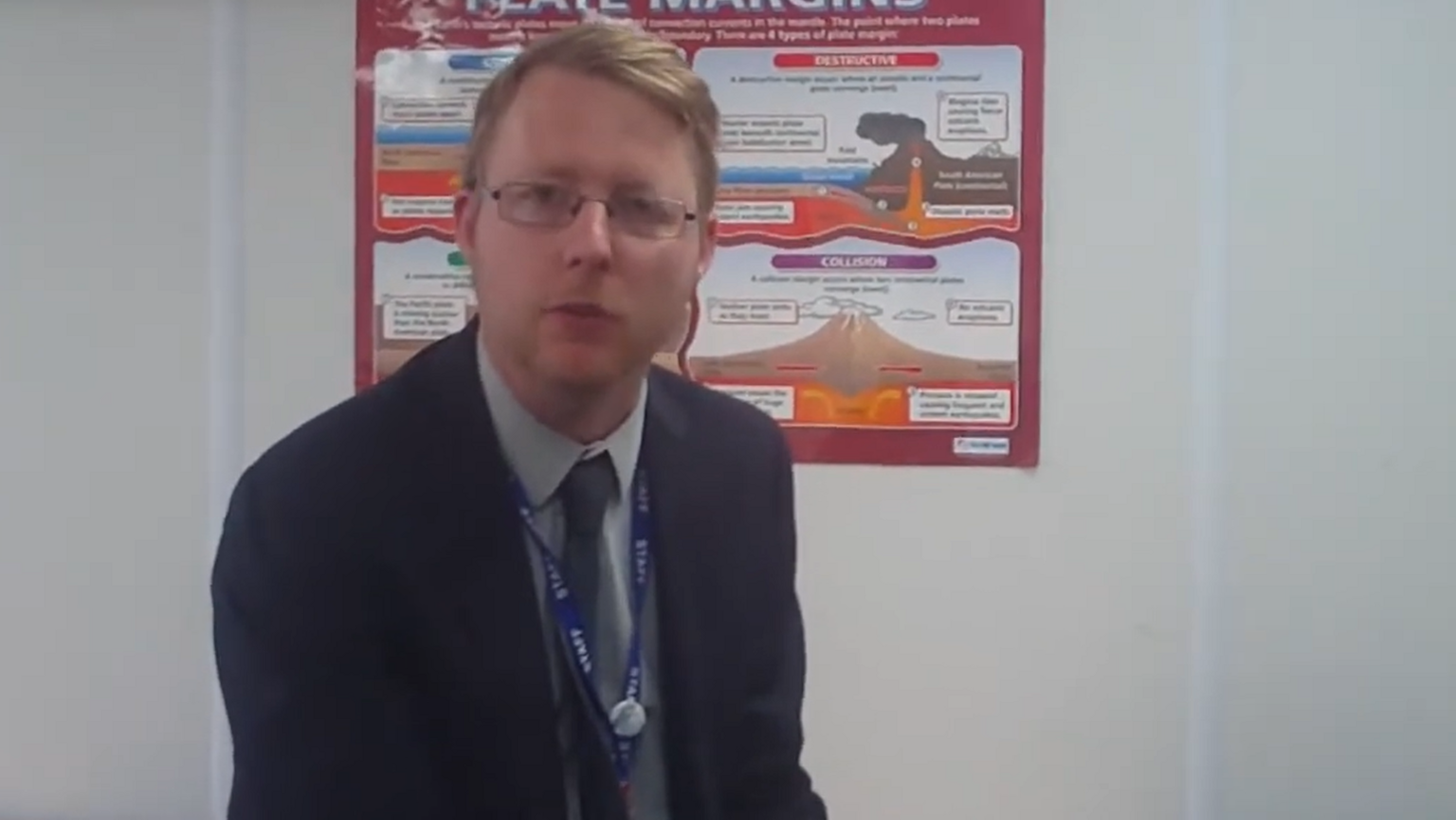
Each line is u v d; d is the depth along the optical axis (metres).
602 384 1.04
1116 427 1.45
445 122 1.49
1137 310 1.45
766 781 1.18
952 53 1.44
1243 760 1.46
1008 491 1.46
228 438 1.51
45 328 1.52
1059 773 1.47
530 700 1.02
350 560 1.01
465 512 1.04
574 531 1.11
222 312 1.51
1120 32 1.44
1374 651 1.45
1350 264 1.44
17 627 1.52
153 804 1.52
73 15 1.51
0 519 1.52
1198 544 1.45
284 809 0.99
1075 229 1.44
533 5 1.48
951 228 1.45
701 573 1.15
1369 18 1.43
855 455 1.47
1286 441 1.45
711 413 1.25
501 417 1.10
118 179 1.51
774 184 1.46
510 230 1.01
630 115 1.01
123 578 1.52
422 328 1.50
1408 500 1.44
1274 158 1.44
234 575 1.04
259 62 1.50
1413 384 1.44
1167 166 1.44
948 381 1.46
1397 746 1.45
